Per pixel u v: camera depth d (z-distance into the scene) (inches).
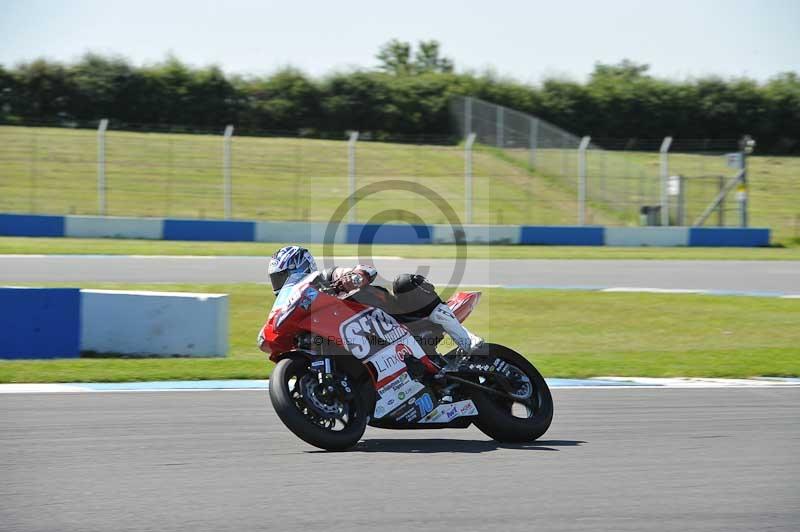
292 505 644.7
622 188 4370.1
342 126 6555.1
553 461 791.1
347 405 815.7
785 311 2053.4
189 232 3531.0
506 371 887.1
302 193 4180.6
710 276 2696.9
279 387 782.5
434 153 4872.0
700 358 1514.5
